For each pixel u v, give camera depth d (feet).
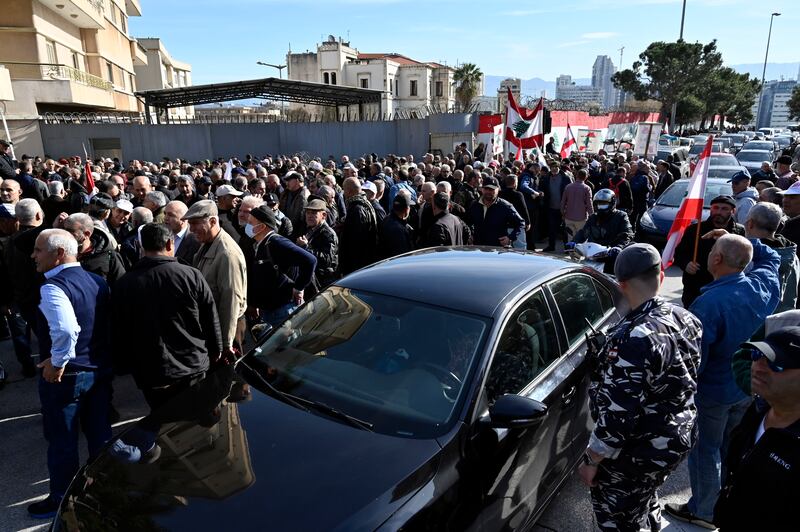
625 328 7.61
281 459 7.63
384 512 6.71
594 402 7.97
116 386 16.88
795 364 5.08
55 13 84.43
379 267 11.89
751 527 5.45
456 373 8.66
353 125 86.02
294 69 201.57
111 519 7.07
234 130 82.33
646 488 7.85
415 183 32.96
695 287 15.64
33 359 18.67
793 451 5.16
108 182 25.41
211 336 11.88
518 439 8.66
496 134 55.72
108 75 107.65
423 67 206.90
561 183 34.42
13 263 15.37
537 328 10.03
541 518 10.70
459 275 10.80
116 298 10.94
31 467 12.60
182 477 7.54
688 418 7.64
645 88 183.73
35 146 73.15
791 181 27.17
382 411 8.44
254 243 17.02
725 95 187.93
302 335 10.56
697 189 14.94
